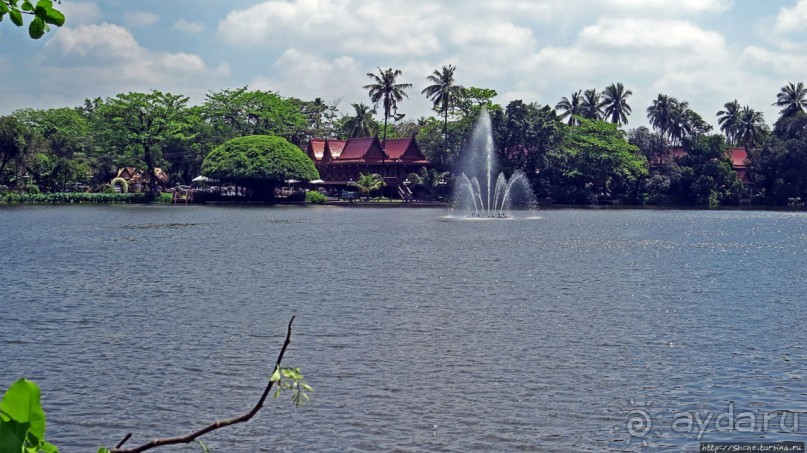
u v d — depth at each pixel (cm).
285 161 13588
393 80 14950
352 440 1523
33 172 13812
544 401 1756
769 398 1773
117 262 4569
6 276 3891
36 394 545
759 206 13812
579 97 17312
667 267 4369
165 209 11856
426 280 3741
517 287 3500
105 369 2016
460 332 2462
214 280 3750
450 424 1608
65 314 2800
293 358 2120
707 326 2573
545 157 13575
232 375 1958
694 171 14000
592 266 4403
